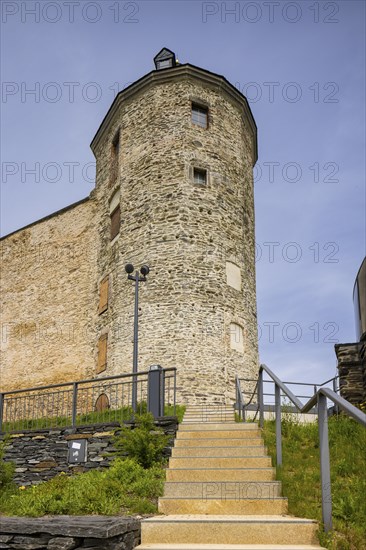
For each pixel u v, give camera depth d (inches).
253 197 818.2
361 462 289.9
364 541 193.9
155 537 200.1
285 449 313.9
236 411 533.6
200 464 275.0
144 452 335.9
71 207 889.5
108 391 659.4
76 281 830.5
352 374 465.7
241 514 226.7
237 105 792.9
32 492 289.1
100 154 867.4
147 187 706.8
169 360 617.9
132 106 772.0
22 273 930.1
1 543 191.2
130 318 661.3
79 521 191.9
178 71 738.8
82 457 379.2
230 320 660.1
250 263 745.0
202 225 680.4
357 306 562.6
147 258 671.1
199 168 707.4
